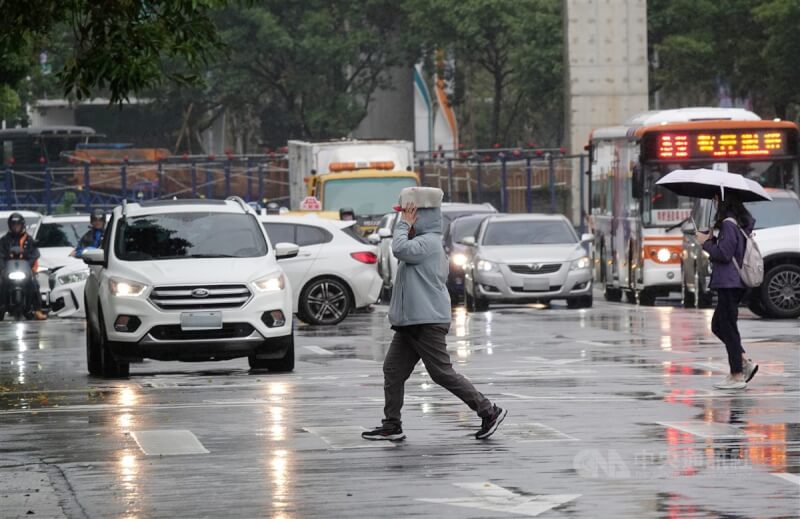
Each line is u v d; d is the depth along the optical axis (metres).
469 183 129.62
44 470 24.41
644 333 54.00
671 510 20.31
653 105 190.88
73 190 135.50
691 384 36.44
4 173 136.50
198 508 20.89
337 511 20.55
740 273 35.16
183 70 179.88
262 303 40.56
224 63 178.25
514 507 20.67
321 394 35.38
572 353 46.12
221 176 137.25
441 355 27.08
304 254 61.94
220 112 196.50
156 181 137.25
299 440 27.34
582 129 123.06
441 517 20.05
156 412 32.06
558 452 25.56
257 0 41.16
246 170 131.12
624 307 73.69
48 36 41.44
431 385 37.16
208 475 23.62
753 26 144.62
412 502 21.12
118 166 137.62
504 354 46.06
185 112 191.12
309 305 61.91
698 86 162.75
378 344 51.78
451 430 28.45
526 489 22.03
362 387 37.03
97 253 41.62
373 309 73.62
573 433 27.81
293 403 33.44
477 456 25.23
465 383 27.14
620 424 29.02
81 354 50.28
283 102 192.12
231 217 43.22
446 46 175.12
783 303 61.91
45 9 38.81
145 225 42.59
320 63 178.12
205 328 40.16
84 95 39.66
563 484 22.42
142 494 22.05
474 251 73.19
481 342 51.00
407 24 181.00
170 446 26.78
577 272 71.44
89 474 23.92
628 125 79.06
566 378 38.31
